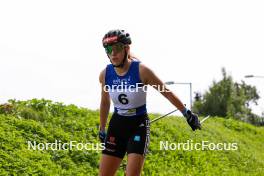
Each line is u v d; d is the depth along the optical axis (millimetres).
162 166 17656
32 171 13242
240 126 31422
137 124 8164
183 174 17625
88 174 14617
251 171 21781
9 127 15695
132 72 7898
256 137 31016
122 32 7789
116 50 7766
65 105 19891
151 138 20188
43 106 18969
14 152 14023
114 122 8273
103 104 8594
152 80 7859
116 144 8227
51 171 13711
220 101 61188
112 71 8094
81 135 17500
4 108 17266
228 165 21359
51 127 17141
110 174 8266
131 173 7844
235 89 64062
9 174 12734
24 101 18953
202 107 61906
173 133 22062
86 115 19828
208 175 18359
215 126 28281
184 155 19875
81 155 15789
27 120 16969
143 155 8055
